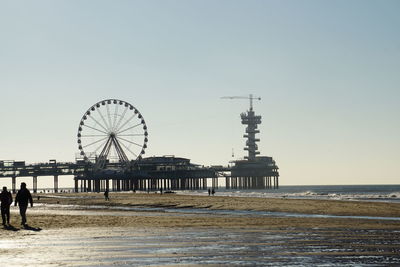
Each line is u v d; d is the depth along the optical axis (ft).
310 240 76.69
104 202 307.17
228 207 212.02
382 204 216.54
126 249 66.03
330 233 88.28
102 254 61.41
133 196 437.17
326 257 59.11
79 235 84.79
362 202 239.50
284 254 61.52
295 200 277.85
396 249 66.23
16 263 54.44
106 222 115.85
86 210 196.85
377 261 56.03
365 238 79.51
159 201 293.64
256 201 264.93
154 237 81.15
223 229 96.32
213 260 56.70
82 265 53.16
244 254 61.46
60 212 174.70
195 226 103.81
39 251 64.34
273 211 179.52
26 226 105.40
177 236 82.64
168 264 53.88
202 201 277.64
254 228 98.84
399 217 142.82
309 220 124.47
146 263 54.54
